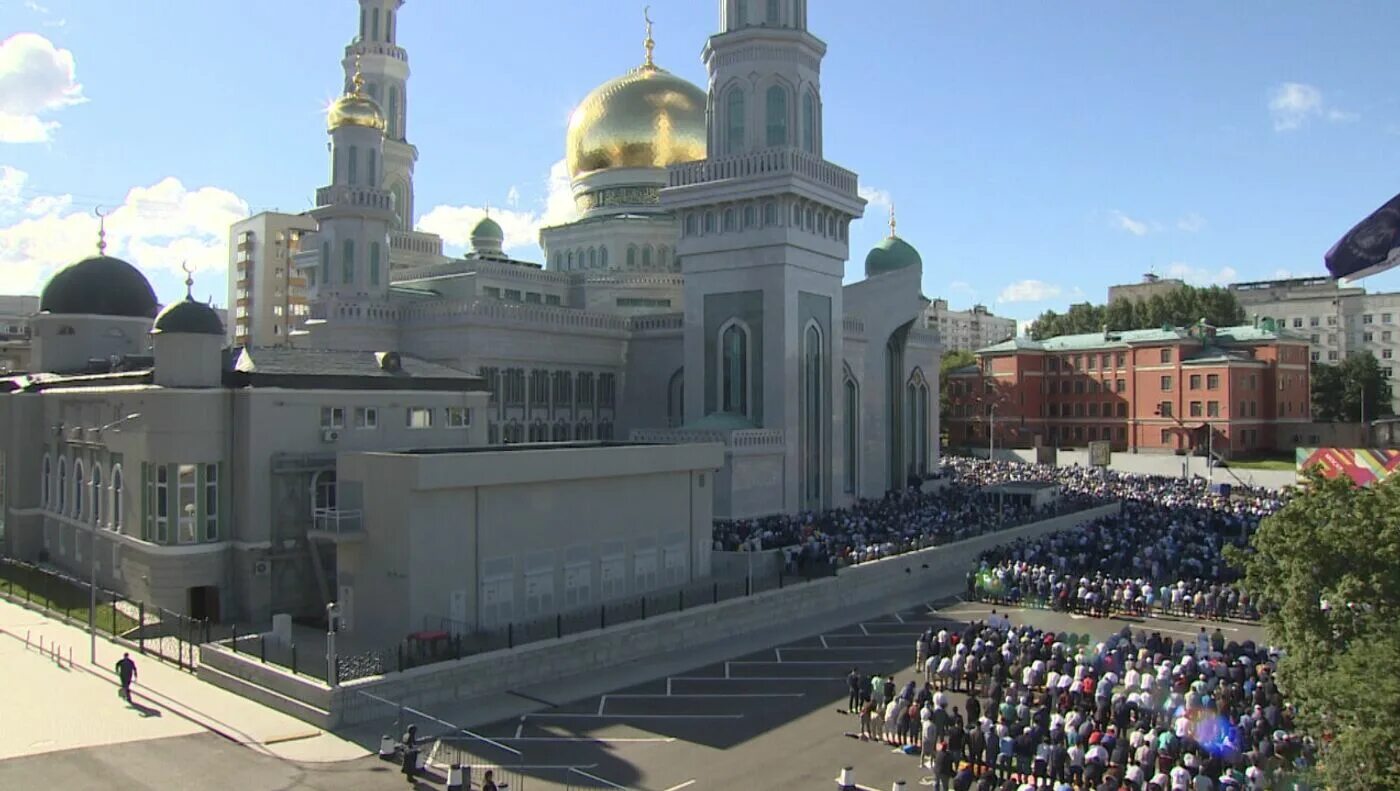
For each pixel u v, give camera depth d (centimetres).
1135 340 12875
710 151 7488
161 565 4475
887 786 2778
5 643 4194
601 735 3194
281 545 4644
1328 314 18688
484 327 7075
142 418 4638
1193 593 5056
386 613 3953
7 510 6034
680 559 5047
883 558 5609
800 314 7162
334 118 7512
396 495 3909
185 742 3020
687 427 6900
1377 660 2175
